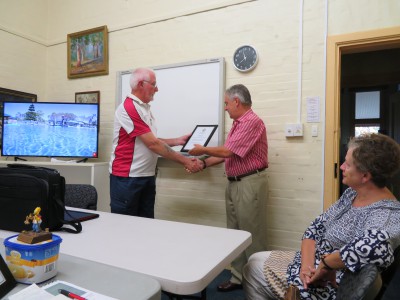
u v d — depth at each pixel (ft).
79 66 11.21
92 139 10.10
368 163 3.63
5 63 10.61
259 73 8.32
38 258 2.53
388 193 3.84
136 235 3.98
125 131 7.08
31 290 2.39
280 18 8.09
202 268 2.94
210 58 8.91
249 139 6.93
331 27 7.59
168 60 9.62
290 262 4.66
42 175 4.04
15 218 4.00
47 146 9.99
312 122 7.75
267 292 4.50
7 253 2.60
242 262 7.33
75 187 6.57
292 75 7.96
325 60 7.61
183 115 9.29
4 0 10.53
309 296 3.91
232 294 7.22
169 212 9.66
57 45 11.84
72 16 11.51
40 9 11.79
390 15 7.09
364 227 3.60
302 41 7.86
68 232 4.08
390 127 12.87
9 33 10.72
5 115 9.90
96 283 2.57
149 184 7.48
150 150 7.24
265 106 8.25
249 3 8.46
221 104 8.71
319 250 4.25
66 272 2.77
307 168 7.82
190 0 9.30
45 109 9.98
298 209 7.93
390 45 7.34
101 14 10.89
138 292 2.43
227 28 8.76
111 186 7.39
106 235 3.97
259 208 7.14
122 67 10.46
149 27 9.95
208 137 8.33
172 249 3.47
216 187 8.96
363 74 12.88
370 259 3.11
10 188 4.03
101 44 10.72
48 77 12.05
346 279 3.23
